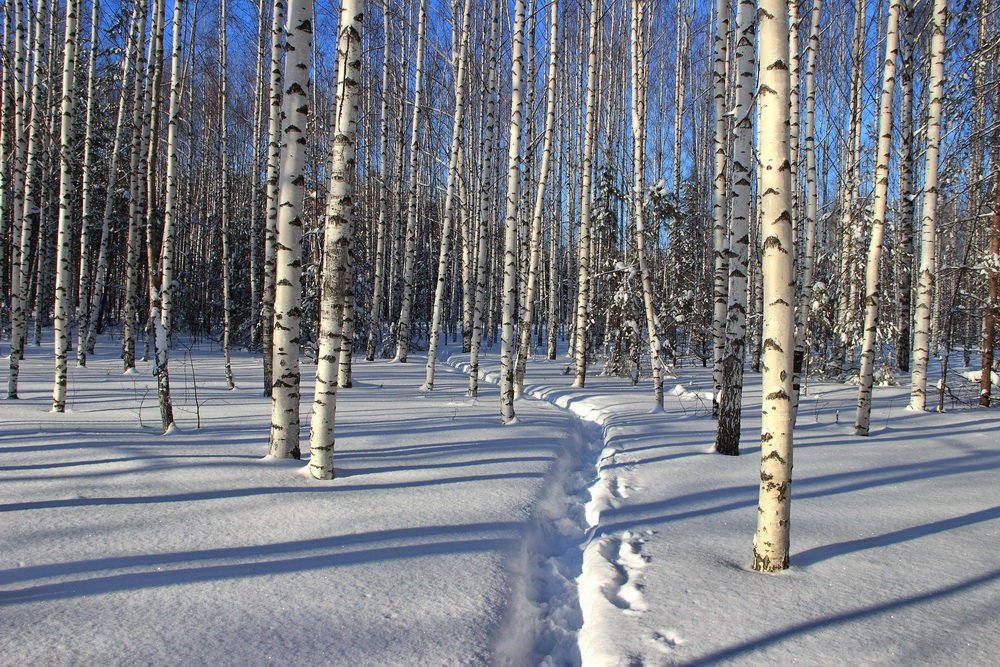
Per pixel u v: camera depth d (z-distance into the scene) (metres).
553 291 25.58
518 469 6.44
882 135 9.04
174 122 9.80
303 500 4.98
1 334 20.02
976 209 14.53
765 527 3.97
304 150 6.09
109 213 17.95
